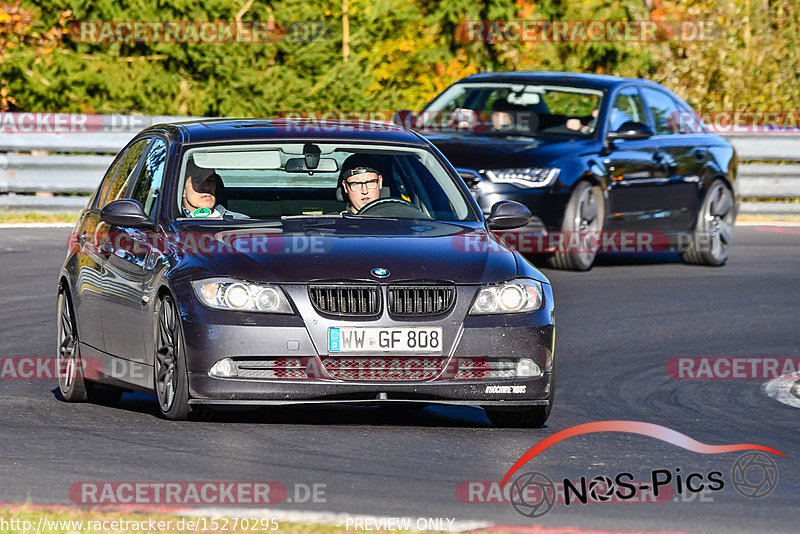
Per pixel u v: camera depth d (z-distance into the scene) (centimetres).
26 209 6238
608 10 8306
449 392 2614
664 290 5012
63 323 3142
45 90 6875
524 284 2716
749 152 7350
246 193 3080
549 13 8244
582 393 3281
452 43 8106
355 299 2589
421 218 2975
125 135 6369
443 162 3148
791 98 8525
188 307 2578
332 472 2300
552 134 5431
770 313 4612
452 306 2623
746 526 2053
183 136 3047
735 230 6844
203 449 2441
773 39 8712
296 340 2550
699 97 8375
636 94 5694
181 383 2594
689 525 2045
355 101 7338
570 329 4212
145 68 7069
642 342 4028
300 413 2861
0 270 4900
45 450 2420
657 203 5553
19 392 3106
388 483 2239
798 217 7419
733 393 3347
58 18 6956
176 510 2009
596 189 5303
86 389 3027
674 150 5650
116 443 2484
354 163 3069
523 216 3083
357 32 7669
